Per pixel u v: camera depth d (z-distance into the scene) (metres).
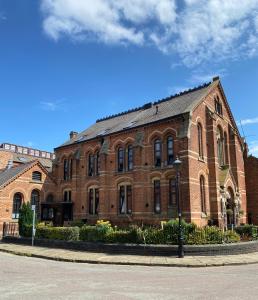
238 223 30.36
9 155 47.47
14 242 26.39
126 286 10.52
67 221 33.50
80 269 14.58
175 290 9.88
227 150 32.56
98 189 33.06
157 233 19.67
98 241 21.23
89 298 8.88
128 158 30.98
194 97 30.02
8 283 11.04
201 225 25.72
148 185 28.52
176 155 27.02
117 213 30.50
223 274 13.00
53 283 11.04
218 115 31.83
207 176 28.00
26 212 27.56
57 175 38.22
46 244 23.61
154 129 28.95
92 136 35.69
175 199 26.42
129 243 19.92
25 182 34.56
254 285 10.61
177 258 17.33
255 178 34.00
